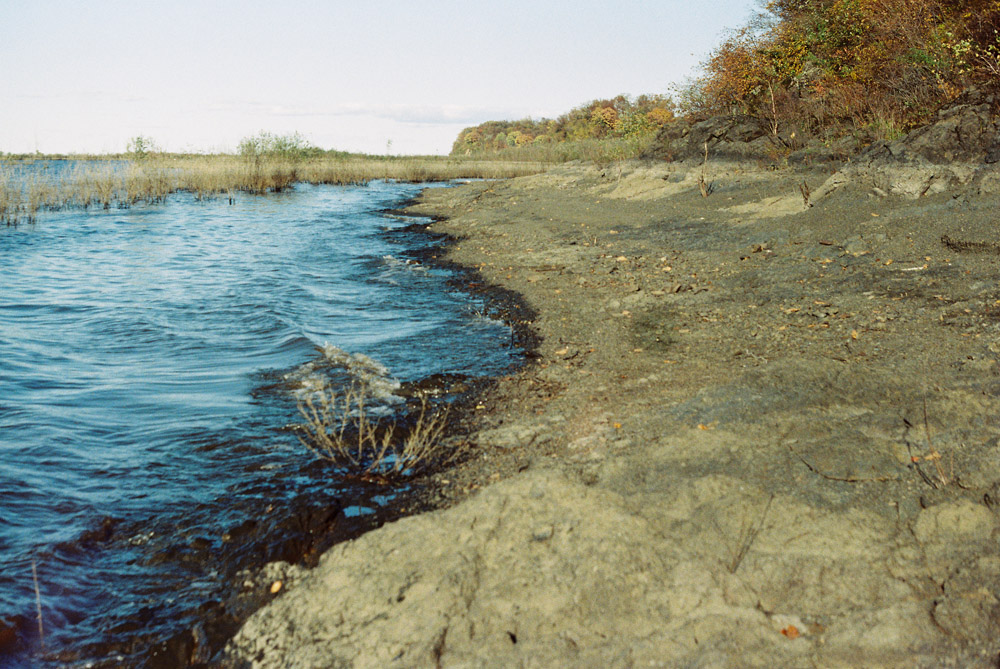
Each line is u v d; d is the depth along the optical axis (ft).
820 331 23.98
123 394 22.00
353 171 131.95
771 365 19.70
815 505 12.59
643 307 30.12
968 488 12.49
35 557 13.16
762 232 40.45
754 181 56.70
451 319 31.73
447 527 12.68
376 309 34.04
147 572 13.00
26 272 43.42
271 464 17.28
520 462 16.75
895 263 29.81
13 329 29.55
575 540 11.79
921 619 9.53
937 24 50.24
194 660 10.87
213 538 14.07
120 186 90.43
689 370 22.06
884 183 39.34
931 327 22.34
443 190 106.22
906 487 12.88
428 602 10.77
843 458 14.17
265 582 12.65
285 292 37.81
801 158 57.82
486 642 9.89
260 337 28.71
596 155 108.27
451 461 17.28
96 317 31.89
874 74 56.65
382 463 17.33
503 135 323.98
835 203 41.27
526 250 47.24
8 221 65.92
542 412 19.97
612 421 18.54
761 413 16.99
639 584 10.75
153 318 31.68
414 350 26.81
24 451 17.56
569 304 32.37
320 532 14.26
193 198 95.81
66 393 21.97
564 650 9.64
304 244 56.65
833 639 9.44
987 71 43.88
